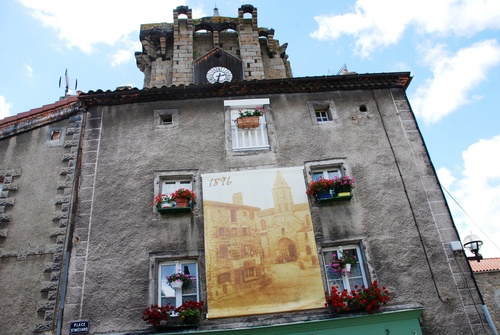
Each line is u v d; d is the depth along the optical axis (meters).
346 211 9.83
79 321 8.39
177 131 10.98
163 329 8.26
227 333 8.10
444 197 10.16
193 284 9.03
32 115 11.15
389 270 9.15
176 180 10.38
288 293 8.75
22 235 9.48
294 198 9.86
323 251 9.52
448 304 8.83
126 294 8.74
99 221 9.59
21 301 8.70
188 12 15.29
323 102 11.67
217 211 9.63
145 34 15.39
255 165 10.45
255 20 15.48
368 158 10.66
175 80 14.08
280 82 11.55
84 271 8.98
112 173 10.28
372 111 11.55
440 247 9.48
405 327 8.40
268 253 9.18
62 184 10.13
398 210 9.91
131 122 11.12
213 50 14.95
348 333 8.27
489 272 15.18
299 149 10.76
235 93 11.65
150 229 9.51
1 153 10.68
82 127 11.02
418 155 10.79
